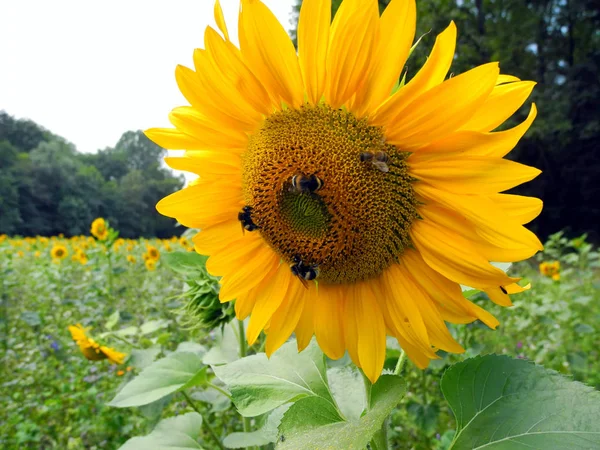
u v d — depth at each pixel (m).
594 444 0.14
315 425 0.18
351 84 0.20
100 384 0.72
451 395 0.17
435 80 0.18
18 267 1.63
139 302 1.09
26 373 0.76
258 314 0.23
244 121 0.22
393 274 0.21
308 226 0.22
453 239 0.19
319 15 0.19
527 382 0.17
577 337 0.75
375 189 0.20
